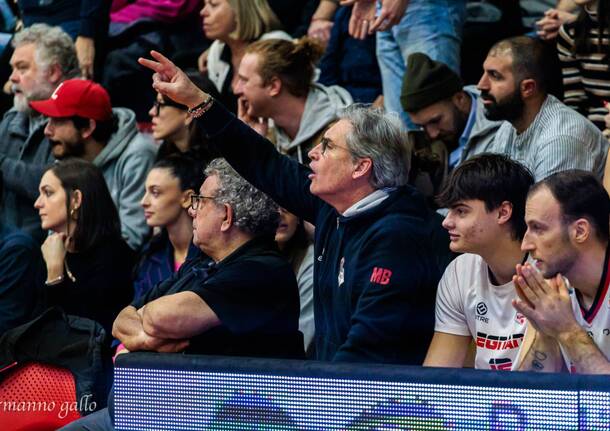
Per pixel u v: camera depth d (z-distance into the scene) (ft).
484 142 44.27
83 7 59.06
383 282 31.99
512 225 31.71
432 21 50.16
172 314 32.91
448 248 34.19
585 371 28.55
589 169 40.14
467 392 26.61
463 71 53.98
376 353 31.83
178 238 45.03
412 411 27.12
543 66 40.57
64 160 45.83
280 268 34.27
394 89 51.47
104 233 44.80
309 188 35.40
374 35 53.16
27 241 44.45
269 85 45.57
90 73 59.06
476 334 32.55
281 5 58.13
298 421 28.07
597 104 44.98
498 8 54.34
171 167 44.52
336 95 46.65
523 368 30.76
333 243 34.27
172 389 29.09
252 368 28.37
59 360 40.24
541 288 29.09
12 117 55.62
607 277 29.53
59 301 44.47
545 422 26.03
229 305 33.35
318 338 34.78
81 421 35.94
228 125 35.29
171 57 59.72
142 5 60.23
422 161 42.50
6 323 43.52
